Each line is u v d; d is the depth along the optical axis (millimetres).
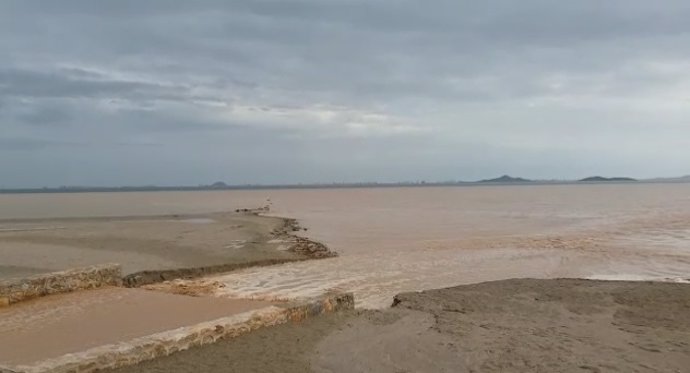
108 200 99875
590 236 28281
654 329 9492
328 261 20172
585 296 12500
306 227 36031
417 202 83062
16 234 29562
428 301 12031
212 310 9852
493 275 17094
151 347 7281
